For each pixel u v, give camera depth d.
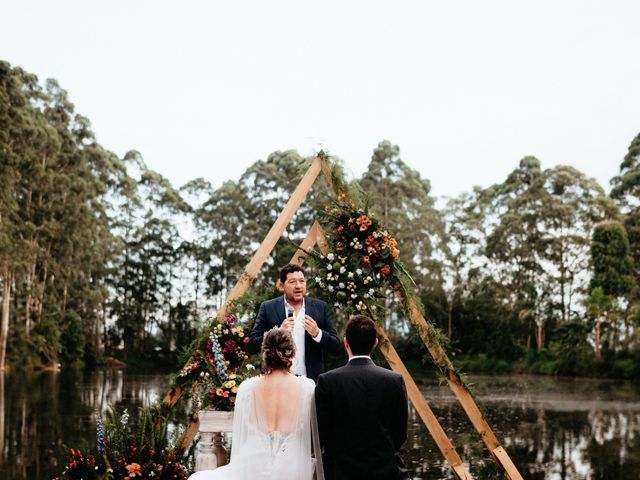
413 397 5.50
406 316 5.60
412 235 47.03
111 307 53.44
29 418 13.98
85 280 46.72
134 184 58.12
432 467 8.98
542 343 47.56
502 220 52.22
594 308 37.91
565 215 49.50
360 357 3.26
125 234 57.00
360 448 3.10
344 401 3.13
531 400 20.98
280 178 52.34
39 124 42.28
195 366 5.39
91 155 55.03
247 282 5.63
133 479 4.94
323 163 5.79
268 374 3.37
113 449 5.17
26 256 36.53
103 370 41.94
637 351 34.78
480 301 47.97
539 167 56.59
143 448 5.15
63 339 43.66
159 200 58.97
